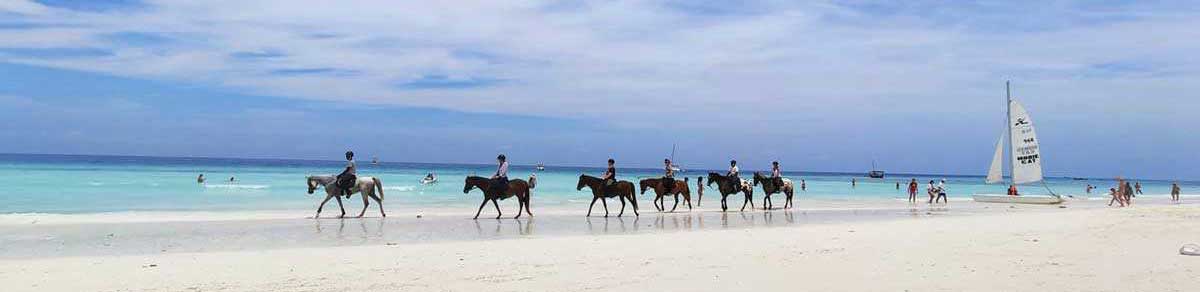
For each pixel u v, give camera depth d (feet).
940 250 47.60
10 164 314.14
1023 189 268.41
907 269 39.29
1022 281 35.70
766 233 60.75
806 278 36.58
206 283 35.04
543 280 36.19
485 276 37.29
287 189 144.66
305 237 59.47
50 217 75.31
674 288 34.19
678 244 52.03
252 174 239.30
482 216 85.61
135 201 106.63
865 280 35.99
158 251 49.42
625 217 86.28
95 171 227.81
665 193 97.30
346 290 33.68
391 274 37.86
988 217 82.02
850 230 63.82
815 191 209.56
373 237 59.88
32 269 38.63
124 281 35.35
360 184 80.38
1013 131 143.84
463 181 218.59
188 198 115.24
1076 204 141.49
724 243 52.70
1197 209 94.38
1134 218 77.71
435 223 74.43
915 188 144.56
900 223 73.97
